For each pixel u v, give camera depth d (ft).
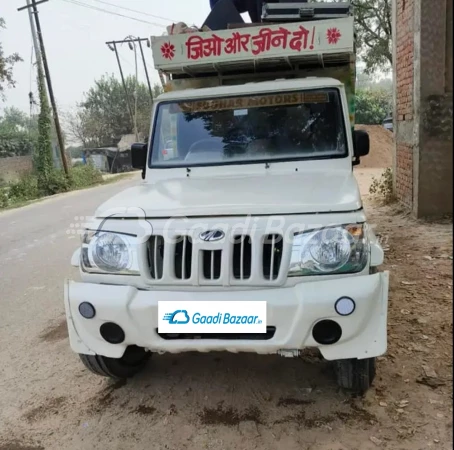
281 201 8.91
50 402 10.69
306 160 12.04
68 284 9.42
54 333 14.51
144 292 8.87
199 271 8.60
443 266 16.62
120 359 10.89
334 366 10.74
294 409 9.65
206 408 9.94
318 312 8.16
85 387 11.19
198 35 13.39
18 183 66.95
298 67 15.10
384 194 30.94
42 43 66.23
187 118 12.99
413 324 12.58
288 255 8.39
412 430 8.68
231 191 10.05
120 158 113.91
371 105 108.37
